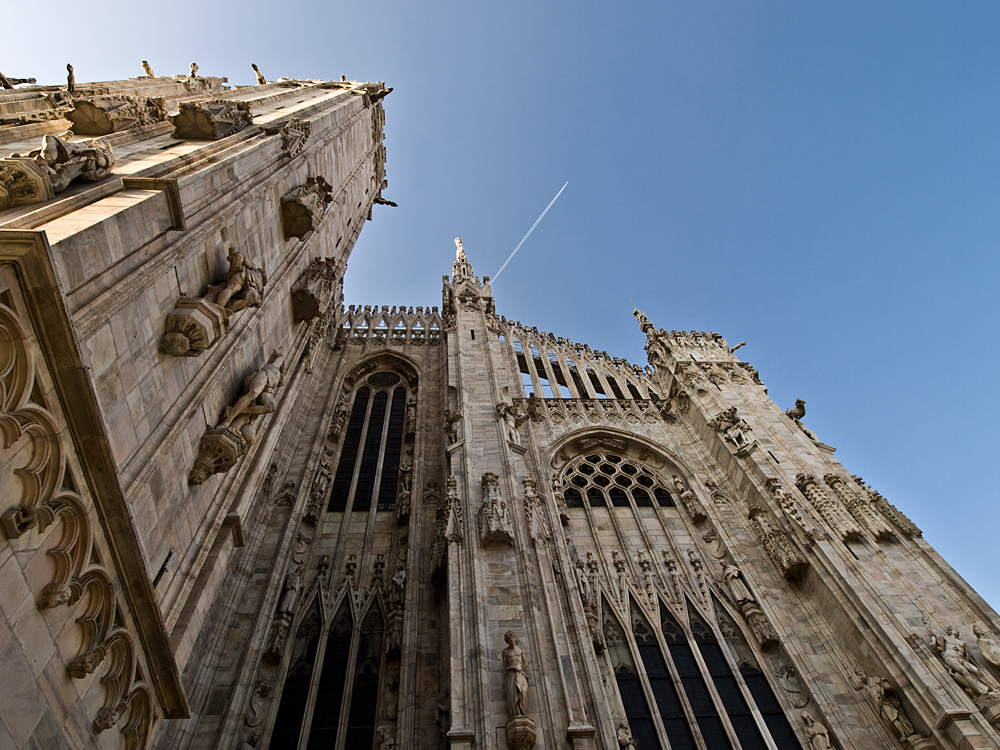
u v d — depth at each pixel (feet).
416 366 110.22
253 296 45.68
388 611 66.13
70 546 29.40
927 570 63.00
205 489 45.75
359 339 117.19
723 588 70.79
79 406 29.09
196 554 43.60
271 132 62.44
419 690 57.31
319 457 86.89
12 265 26.50
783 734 57.00
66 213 32.91
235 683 56.65
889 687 55.93
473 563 60.75
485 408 85.76
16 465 26.63
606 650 62.80
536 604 56.95
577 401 99.40
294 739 54.80
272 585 66.33
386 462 90.17
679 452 90.68
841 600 62.39
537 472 81.61
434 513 77.36
